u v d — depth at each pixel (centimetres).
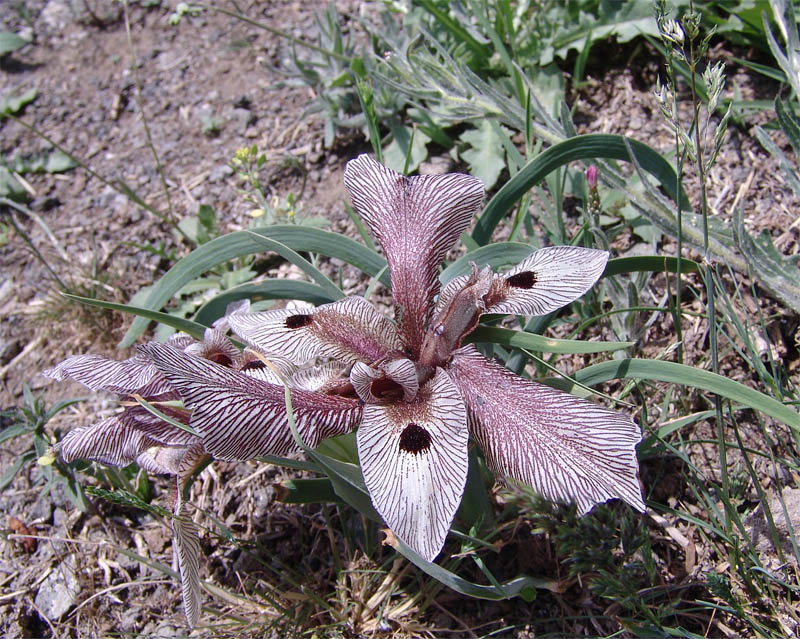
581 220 31
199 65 42
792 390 26
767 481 25
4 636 27
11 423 32
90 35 45
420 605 25
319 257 34
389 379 20
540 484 19
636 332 28
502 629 23
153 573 28
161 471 23
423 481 18
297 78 38
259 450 19
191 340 24
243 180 37
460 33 35
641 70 36
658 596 24
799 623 22
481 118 31
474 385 20
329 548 27
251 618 25
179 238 36
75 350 34
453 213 22
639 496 18
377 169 23
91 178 39
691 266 24
